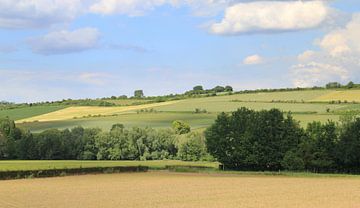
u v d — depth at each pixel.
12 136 177.62
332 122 128.00
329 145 124.38
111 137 175.00
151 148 176.50
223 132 134.12
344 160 120.75
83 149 173.88
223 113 138.50
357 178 102.62
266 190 73.00
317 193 67.88
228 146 133.12
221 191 71.62
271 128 129.88
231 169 134.25
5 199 62.66
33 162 149.50
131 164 141.12
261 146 129.38
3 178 103.75
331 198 61.34
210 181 93.56
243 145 130.62
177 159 173.38
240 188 76.88
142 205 55.59
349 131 121.81
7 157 172.75
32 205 56.44
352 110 164.38
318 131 126.19
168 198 62.56
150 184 86.38
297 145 128.62
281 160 128.62
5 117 185.12
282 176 110.94
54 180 99.50
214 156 134.75
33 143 172.25
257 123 130.88
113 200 60.78
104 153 174.00
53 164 136.75
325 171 125.19
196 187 79.38
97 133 177.50
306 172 121.06
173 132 179.88
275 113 131.50
